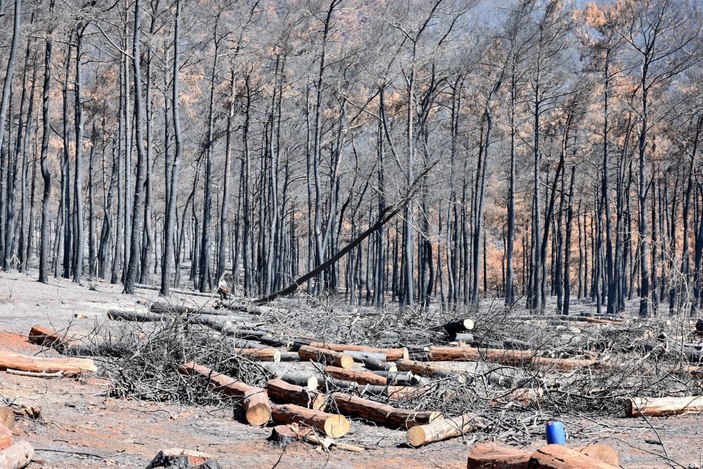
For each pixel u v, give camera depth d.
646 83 39.00
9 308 16.12
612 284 37.00
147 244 31.19
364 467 6.46
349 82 37.59
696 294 36.31
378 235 45.47
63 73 36.84
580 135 41.25
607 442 7.54
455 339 14.48
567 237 42.16
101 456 6.16
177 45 26.52
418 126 38.56
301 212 59.59
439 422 7.64
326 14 36.72
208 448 6.98
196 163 46.00
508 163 41.22
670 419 8.92
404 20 33.53
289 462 6.52
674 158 40.50
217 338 11.05
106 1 28.02
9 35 28.48
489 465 5.21
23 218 36.69
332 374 10.47
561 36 34.50
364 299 62.16
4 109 20.95
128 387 9.23
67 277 36.53
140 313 16.00
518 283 68.25
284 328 15.05
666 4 34.34
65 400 8.56
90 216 42.09
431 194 33.75
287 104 44.16
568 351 12.72
